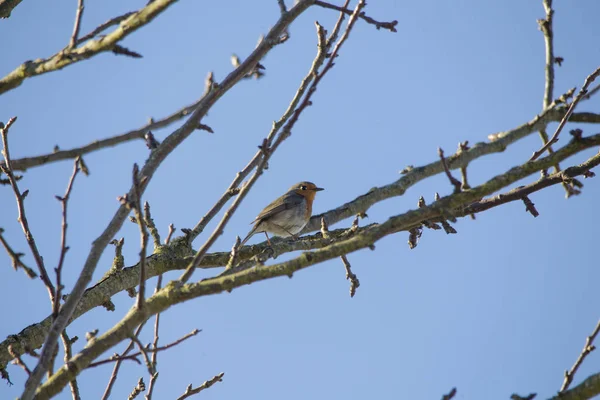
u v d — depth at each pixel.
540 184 11.95
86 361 8.57
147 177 9.27
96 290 12.03
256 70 11.31
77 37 8.38
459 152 11.23
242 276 8.91
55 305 8.61
